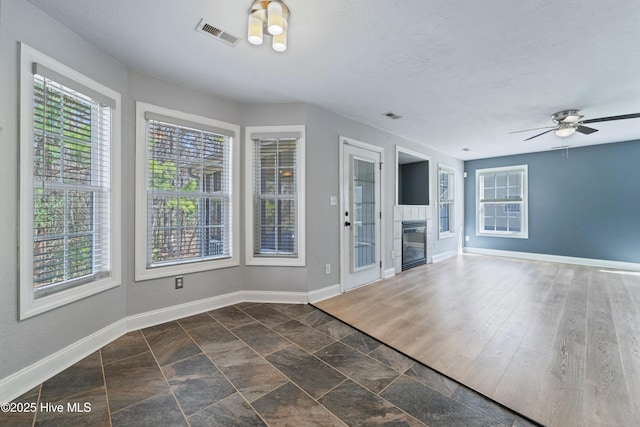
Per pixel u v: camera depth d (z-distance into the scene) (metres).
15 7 1.63
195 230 2.95
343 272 3.70
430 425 1.43
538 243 6.00
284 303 3.26
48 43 1.81
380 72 2.55
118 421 1.45
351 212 3.82
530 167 6.09
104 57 2.23
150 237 2.65
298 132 3.25
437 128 4.32
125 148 2.45
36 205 1.80
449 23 1.87
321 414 1.51
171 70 2.51
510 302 3.29
